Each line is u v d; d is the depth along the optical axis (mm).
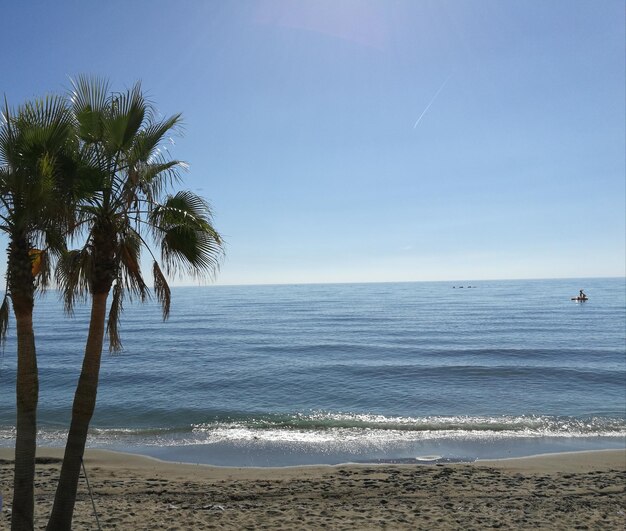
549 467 12844
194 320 74688
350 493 10438
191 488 10859
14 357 38062
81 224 6062
